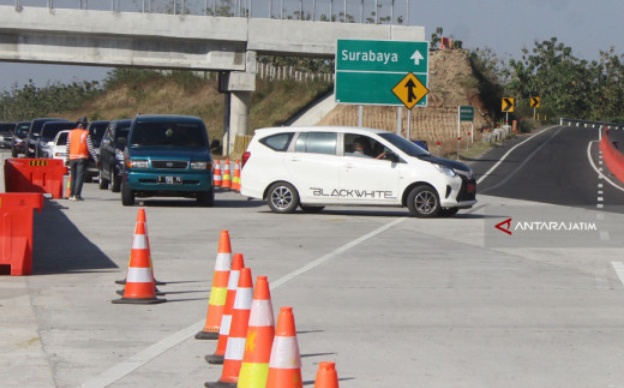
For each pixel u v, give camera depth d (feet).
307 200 103.96
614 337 44.01
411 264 67.10
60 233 84.33
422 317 48.42
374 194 101.65
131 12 254.68
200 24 258.16
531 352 40.98
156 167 111.55
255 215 103.09
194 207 114.21
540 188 157.38
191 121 117.19
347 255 71.56
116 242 78.38
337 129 103.91
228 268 43.68
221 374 36.29
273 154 104.53
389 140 103.09
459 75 357.00
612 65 552.82
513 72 522.88
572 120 461.37
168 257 69.92
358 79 165.58
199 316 48.29
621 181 177.58
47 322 46.44
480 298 53.93
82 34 254.47
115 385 35.19
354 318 48.06
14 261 60.54
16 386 34.94
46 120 207.31
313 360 39.22
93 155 119.44
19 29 250.37
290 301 52.54
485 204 122.42
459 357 39.99
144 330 44.88
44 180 117.60
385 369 37.83
